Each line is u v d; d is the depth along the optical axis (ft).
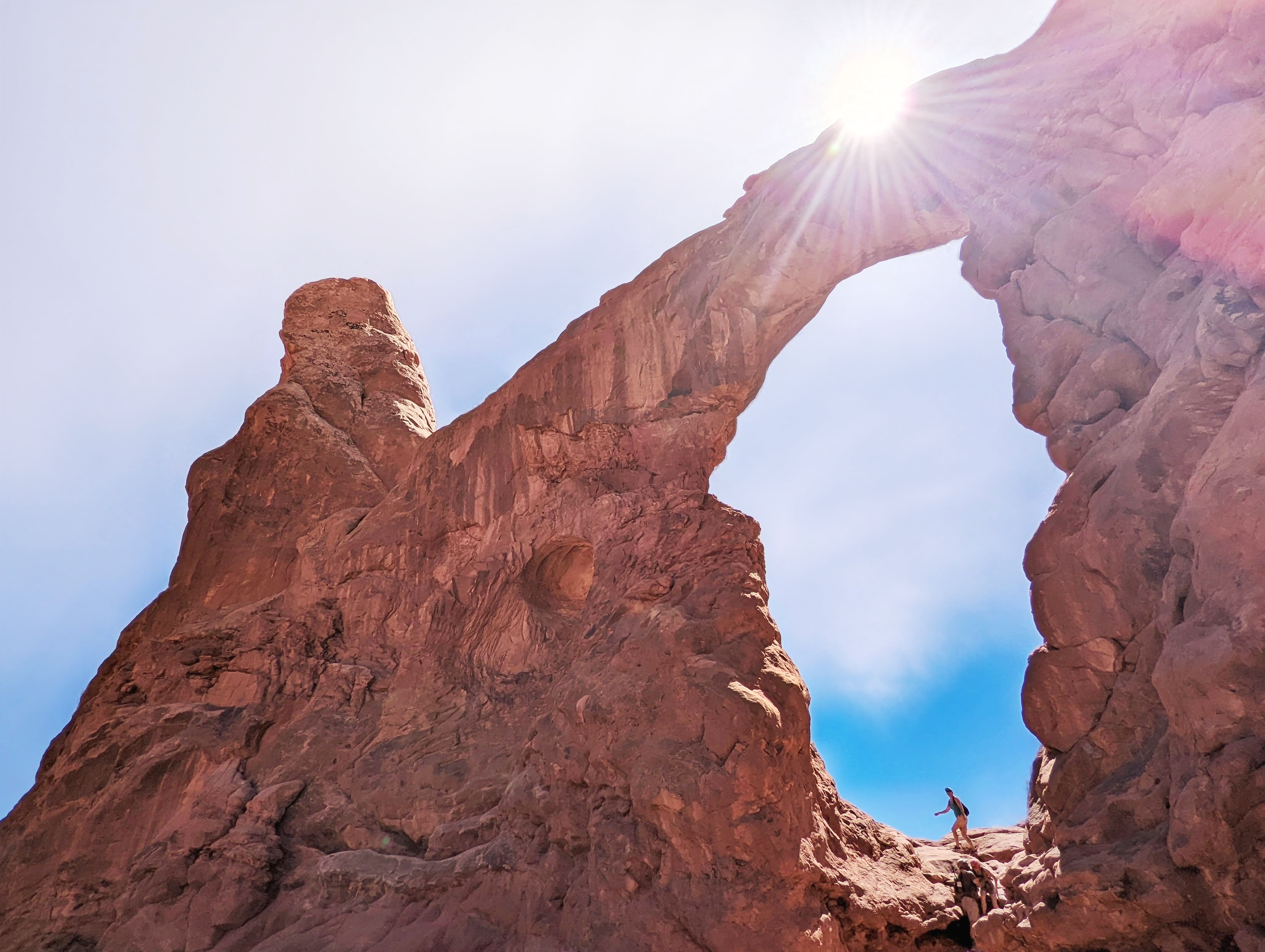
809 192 42.47
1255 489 22.00
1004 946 25.68
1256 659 20.66
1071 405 32.17
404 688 44.45
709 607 33.14
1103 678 27.27
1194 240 29.50
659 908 27.86
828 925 27.53
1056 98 37.78
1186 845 21.15
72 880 41.11
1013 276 36.91
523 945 29.84
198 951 35.91
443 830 36.32
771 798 28.14
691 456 41.09
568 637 43.78
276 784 41.63
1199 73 31.68
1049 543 29.63
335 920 34.81
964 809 40.01
